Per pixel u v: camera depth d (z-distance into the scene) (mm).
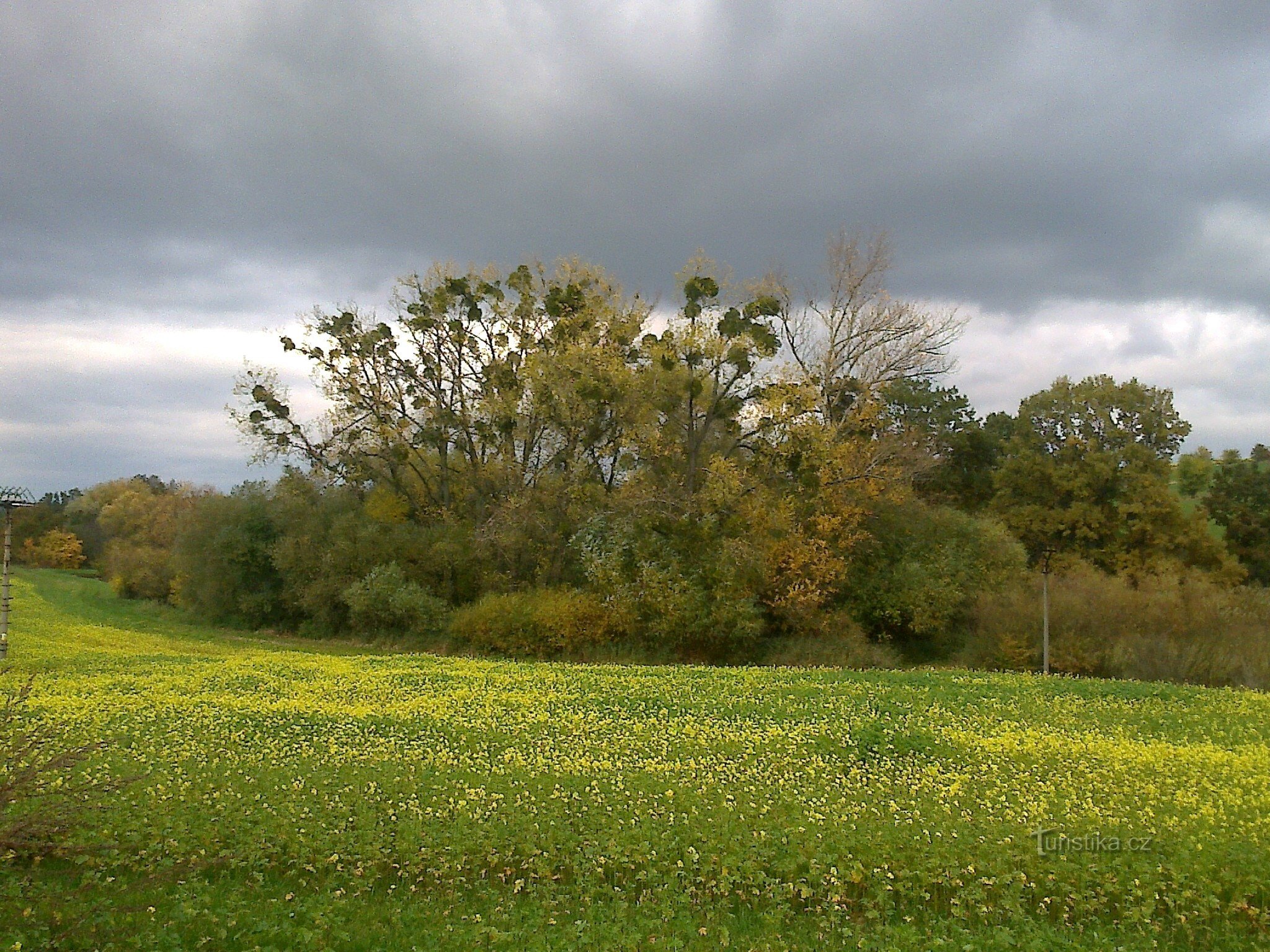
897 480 47219
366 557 49969
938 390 68875
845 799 14297
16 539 103375
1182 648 37312
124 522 99688
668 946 9617
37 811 10180
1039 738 19438
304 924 9969
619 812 13422
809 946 9945
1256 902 11062
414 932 9984
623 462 45469
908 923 10406
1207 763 17250
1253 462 62562
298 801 13750
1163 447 60469
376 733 19484
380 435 50062
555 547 46594
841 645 41781
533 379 44500
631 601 41531
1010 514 60312
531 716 21578
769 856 11734
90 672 28594
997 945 9781
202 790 14266
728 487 41438
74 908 9875
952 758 17531
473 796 14094
